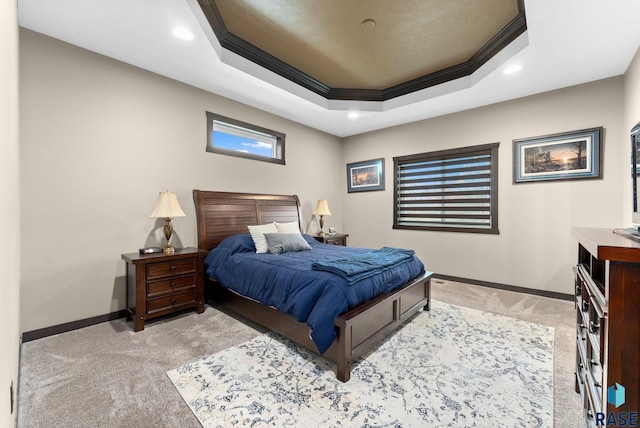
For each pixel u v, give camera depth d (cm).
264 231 354
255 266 270
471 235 415
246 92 367
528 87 341
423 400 169
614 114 310
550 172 349
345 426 149
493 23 263
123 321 282
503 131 384
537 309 313
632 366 92
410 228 480
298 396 172
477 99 378
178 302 285
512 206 379
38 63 245
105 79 282
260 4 240
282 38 290
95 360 209
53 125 252
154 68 307
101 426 147
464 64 336
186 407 162
